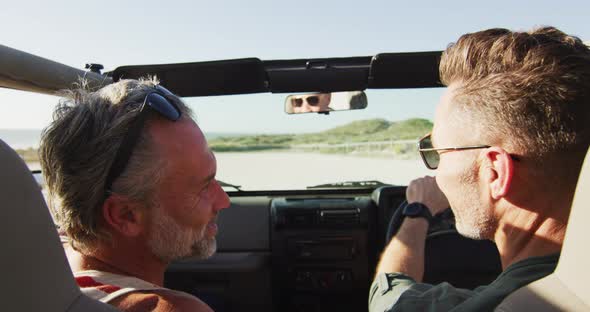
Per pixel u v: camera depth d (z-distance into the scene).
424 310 1.17
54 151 1.06
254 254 3.46
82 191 1.05
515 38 0.98
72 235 1.11
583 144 0.91
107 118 1.04
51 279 0.71
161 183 1.07
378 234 3.38
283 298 3.50
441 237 2.67
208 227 1.23
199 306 1.04
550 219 0.97
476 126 0.99
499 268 2.66
